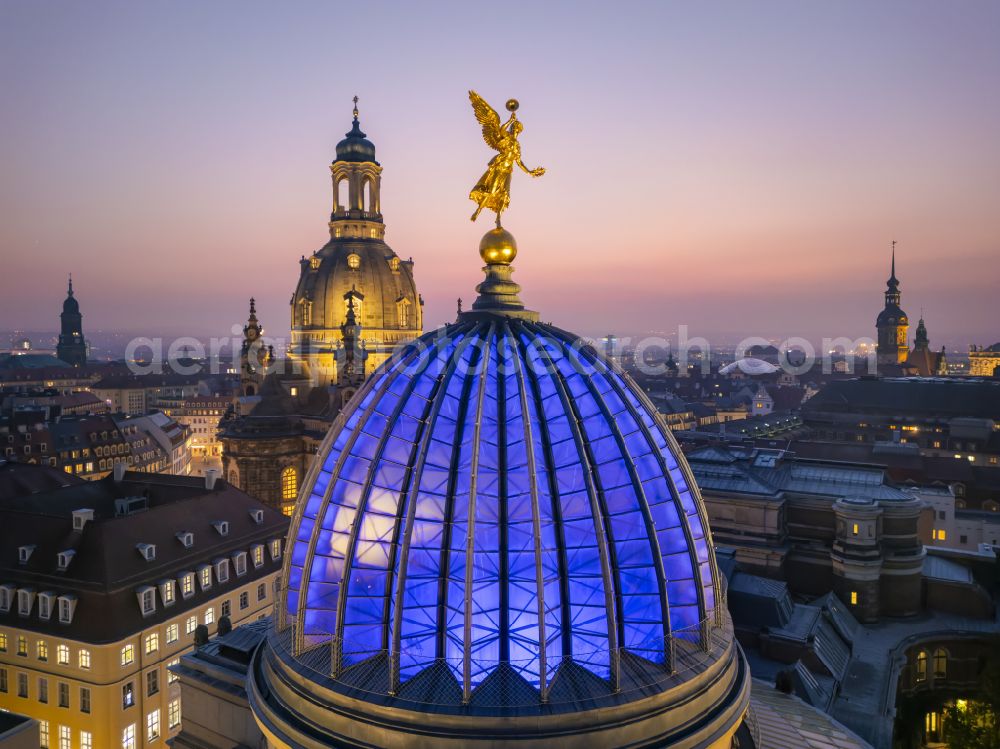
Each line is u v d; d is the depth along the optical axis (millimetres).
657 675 29547
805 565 85375
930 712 77312
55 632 65688
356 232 163375
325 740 28250
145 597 68125
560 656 29031
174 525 77438
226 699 41500
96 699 64438
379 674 29406
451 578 30016
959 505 138750
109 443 171500
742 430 181125
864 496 85062
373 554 31516
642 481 32875
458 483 31297
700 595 32281
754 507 85125
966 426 188625
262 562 83625
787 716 45094
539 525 29672
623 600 30719
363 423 34188
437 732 26906
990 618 83312
